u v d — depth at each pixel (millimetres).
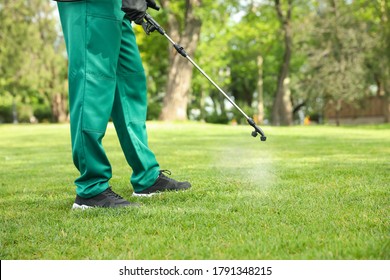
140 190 5035
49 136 18469
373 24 35844
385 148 10281
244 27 41406
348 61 34344
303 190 4961
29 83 41219
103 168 4465
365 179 5652
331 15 35250
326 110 42781
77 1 4453
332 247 2945
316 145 11695
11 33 40250
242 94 59531
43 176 7016
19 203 4820
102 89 4480
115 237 3379
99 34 4461
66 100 48062
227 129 21906
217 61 44812
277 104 38938
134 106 4914
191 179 5953
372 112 44250
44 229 3654
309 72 36125
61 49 45844
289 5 36812
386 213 3830
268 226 3525
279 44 44500
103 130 4488
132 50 4793
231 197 4684
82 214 4145
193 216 3893
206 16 28547
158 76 49000
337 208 4059
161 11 28125
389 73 34438
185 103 30219
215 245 3105
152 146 12281
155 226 3613
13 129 25438
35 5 44938
